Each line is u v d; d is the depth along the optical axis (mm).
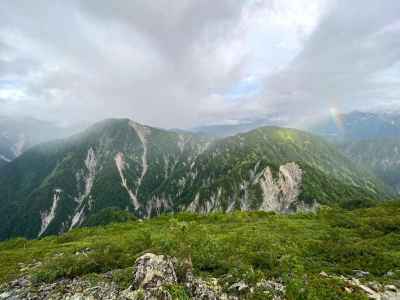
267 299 25156
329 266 35656
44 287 31984
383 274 33312
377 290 27859
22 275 37062
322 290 26141
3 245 81625
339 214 79812
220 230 59812
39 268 38094
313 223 69312
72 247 54125
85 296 27984
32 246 76062
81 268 35625
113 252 42125
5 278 37125
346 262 37875
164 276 26969
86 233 80875
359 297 25250
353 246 42656
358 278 31125
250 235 50656
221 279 29047
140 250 42000
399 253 39844
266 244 42625
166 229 54156
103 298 27000
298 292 25828
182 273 28828
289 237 50094
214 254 36156
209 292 26500
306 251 42344
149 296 25047
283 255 37281
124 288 27984
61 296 28953
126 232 69688
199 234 45469
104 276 32156
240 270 30281
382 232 55594
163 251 31969
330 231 57719
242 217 91875
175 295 25062
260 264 33750
